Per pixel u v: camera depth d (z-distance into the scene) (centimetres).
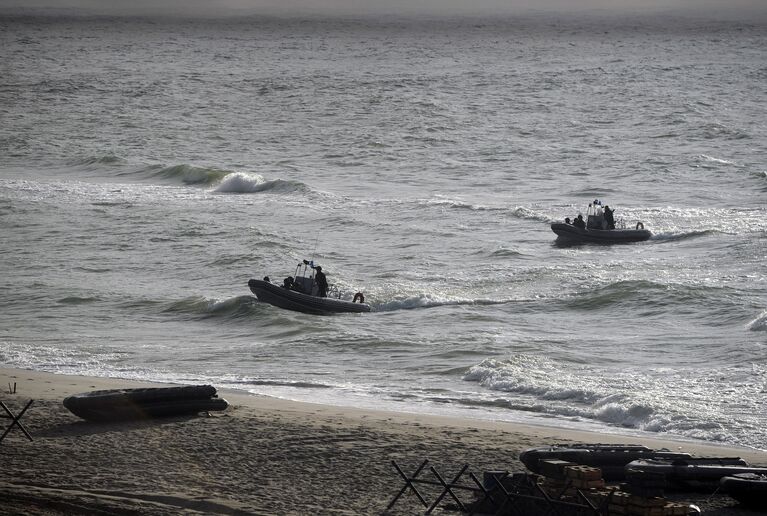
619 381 8325
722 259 14388
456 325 10981
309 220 17488
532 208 18738
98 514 4322
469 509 4678
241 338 10444
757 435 6712
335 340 10144
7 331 10694
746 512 4822
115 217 17675
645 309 11562
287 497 4781
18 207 18550
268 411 6744
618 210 18238
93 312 11675
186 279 13538
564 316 11431
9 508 4322
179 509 4459
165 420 6262
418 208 18438
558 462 4728
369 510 4641
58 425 6056
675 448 6300
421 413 7225
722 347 9688
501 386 8219
